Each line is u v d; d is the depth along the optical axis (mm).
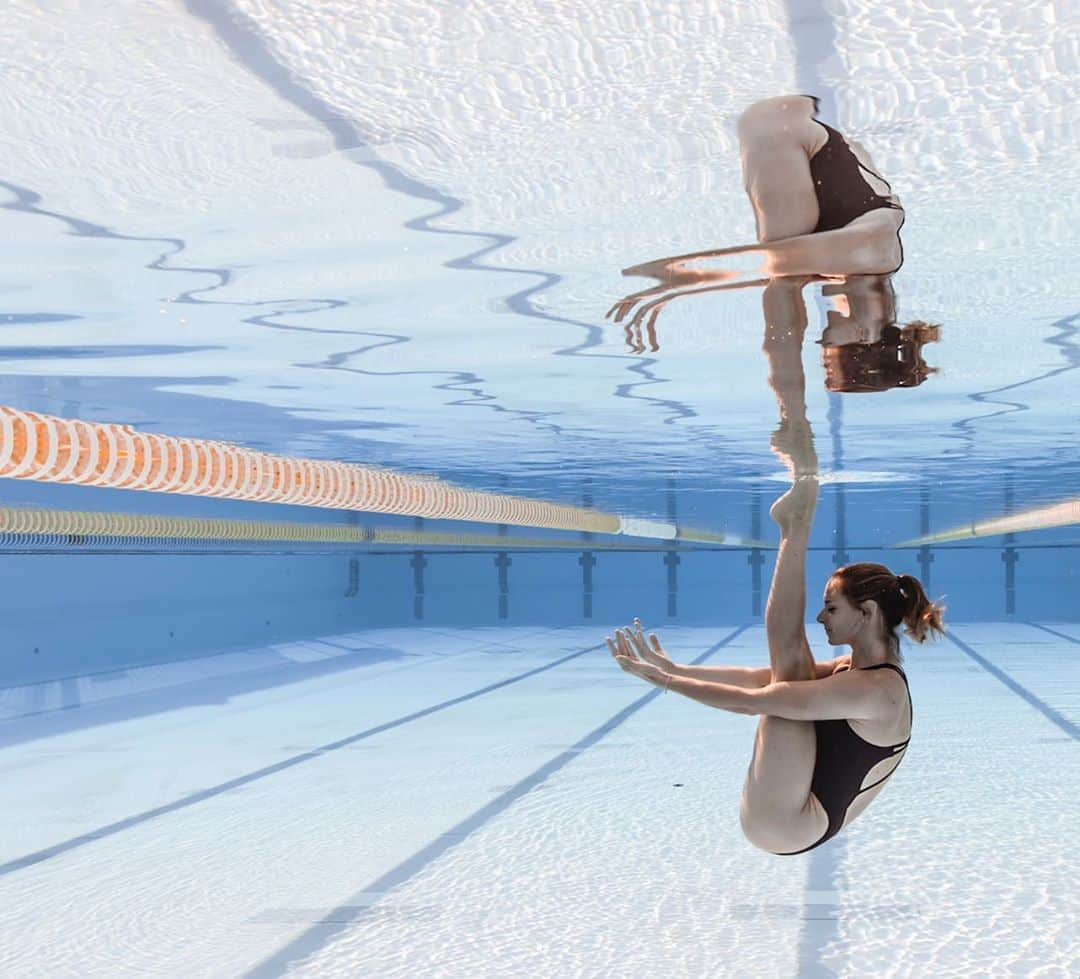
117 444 5840
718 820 6035
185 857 5430
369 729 9453
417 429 7840
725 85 2340
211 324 4531
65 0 1995
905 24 2068
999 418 7391
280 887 4918
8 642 12617
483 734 9039
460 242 3416
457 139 2615
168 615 16203
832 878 4922
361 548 21828
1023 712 9531
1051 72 2264
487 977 3830
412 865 5242
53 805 6645
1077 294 3988
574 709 10391
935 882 4816
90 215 3137
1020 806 6160
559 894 4758
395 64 2230
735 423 7668
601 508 15227
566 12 2041
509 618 24922
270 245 3428
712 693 2758
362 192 2975
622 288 3936
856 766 2824
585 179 2871
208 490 7039
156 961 4031
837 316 4262
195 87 2332
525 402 6719
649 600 24969
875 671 2809
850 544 24641
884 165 2771
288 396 6422
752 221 3150
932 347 4980
